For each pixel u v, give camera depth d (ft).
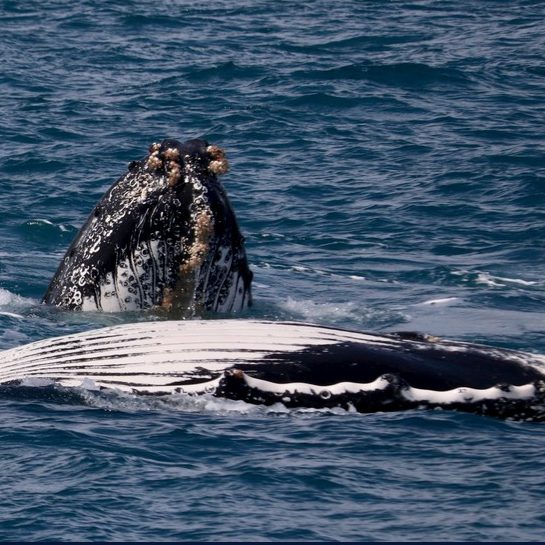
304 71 604.08
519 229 375.25
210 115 526.57
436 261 342.03
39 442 186.39
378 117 526.57
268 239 363.35
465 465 178.50
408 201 405.18
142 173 238.68
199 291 239.91
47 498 168.55
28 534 158.61
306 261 338.75
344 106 542.16
